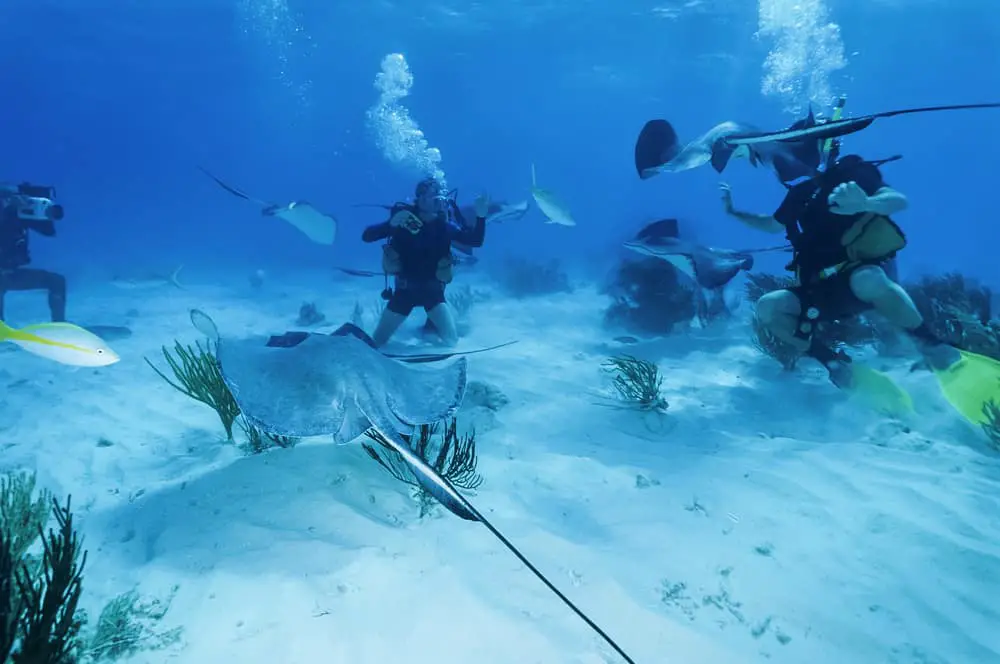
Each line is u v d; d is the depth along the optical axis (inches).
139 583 121.7
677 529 148.5
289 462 170.7
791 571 132.8
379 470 169.0
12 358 315.9
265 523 142.0
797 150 198.5
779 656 108.4
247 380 143.4
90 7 1256.8
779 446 198.2
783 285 385.7
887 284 183.2
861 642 112.6
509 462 183.8
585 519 152.7
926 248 1366.9
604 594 121.9
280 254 1149.7
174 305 521.0
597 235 1491.1
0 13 1321.4
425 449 179.6
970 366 187.2
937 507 156.6
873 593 125.8
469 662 102.2
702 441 205.3
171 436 211.9
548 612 115.8
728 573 131.3
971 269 892.6
